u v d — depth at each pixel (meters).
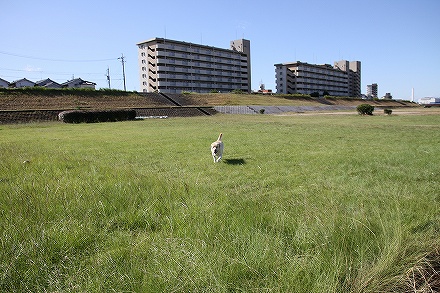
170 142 11.95
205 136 14.11
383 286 2.08
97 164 7.15
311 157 8.31
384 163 7.35
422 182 5.54
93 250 2.65
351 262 2.23
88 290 1.96
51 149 10.29
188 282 2.01
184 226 3.01
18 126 22.36
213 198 4.05
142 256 2.44
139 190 4.24
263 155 8.77
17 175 5.58
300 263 2.22
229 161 7.96
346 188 5.20
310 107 59.16
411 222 3.29
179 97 53.56
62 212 3.39
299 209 3.74
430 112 42.75
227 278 2.08
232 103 54.97
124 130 18.11
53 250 2.54
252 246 2.47
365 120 26.39
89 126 21.92
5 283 2.07
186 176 6.34
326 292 1.92
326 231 2.73
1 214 3.28
